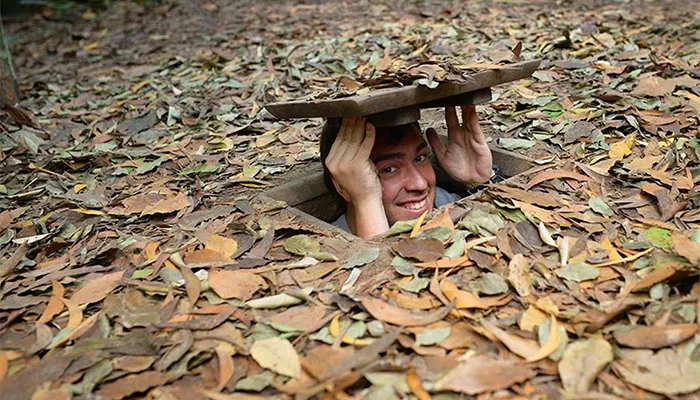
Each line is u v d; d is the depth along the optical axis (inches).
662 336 61.9
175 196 104.4
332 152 93.5
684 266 70.9
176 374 62.7
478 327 65.4
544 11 220.1
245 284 76.0
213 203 103.0
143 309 73.2
